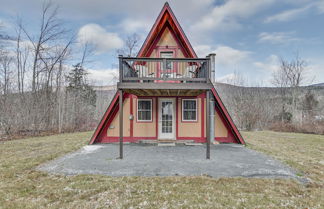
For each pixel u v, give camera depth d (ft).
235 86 75.97
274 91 74.43
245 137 38.24
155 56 29.91
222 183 13.03
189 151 22.93
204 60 20.83
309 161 18.94
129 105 29.17
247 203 10.34
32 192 11.68
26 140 33.01
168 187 12.35
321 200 10.76
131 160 18.76
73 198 10.90
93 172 15.29
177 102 29.14
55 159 19.43
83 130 56.34
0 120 40.57
